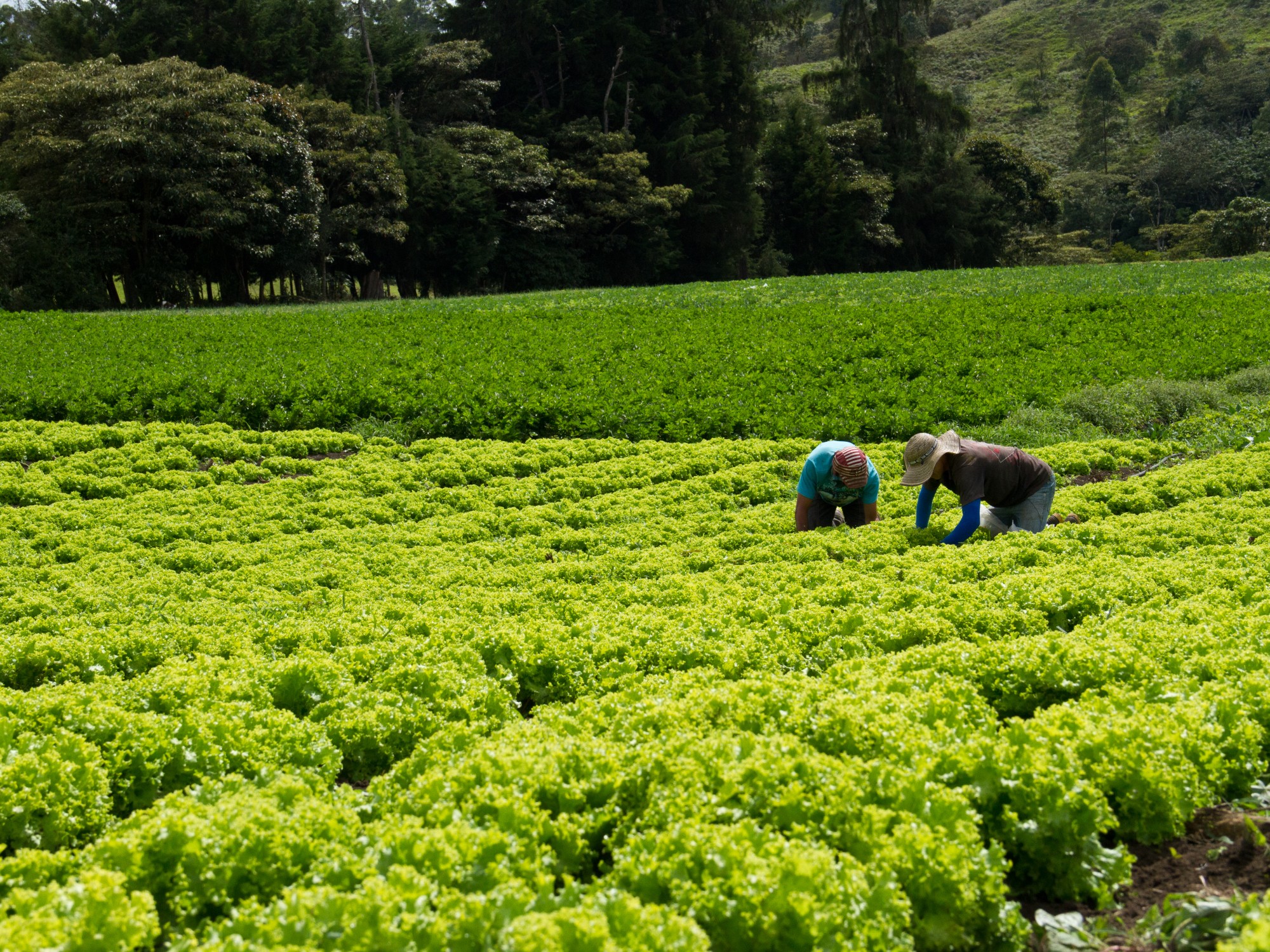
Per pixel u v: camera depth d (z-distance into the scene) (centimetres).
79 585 1091
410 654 775
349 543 1302
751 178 7394
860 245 8038
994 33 18212
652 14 7238
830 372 2389
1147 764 507
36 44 6241
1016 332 2791
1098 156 13550
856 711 566
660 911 397
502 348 2669
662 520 1384
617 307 3625
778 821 473
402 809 520
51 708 660
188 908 450
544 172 6328
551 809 516
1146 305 3155
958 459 1064
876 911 412
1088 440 1817
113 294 5228
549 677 778
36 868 465
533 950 370
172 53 5709
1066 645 673
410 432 1973
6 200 4684
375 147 5794
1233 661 644
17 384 2111
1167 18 17150
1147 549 1047
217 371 2294
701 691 632
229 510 1473
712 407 2042
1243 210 8988
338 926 394
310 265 5638
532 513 1441
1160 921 449
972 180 8569
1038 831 481
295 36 6150
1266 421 1822
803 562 1070
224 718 645
